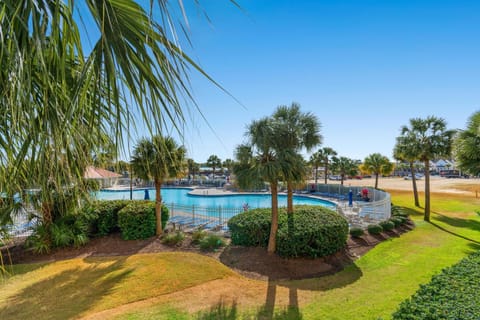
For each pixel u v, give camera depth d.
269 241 7.38
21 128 1.26
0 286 5.73
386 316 4.33
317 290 5.50
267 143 6.71
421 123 13.50
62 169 1.45
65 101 1.23
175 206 14.48
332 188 26.39
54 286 5.68
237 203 23.20
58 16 1.09
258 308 4.76
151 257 7.38
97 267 6.74
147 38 1.14
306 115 7.06
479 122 6.69
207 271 6.46
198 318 4.43
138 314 4.56
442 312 2.39
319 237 7.14
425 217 13.01
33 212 7.49
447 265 6.71
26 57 1.04
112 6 1.11
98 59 1.12
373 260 7.34
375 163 29.44
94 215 8.64
